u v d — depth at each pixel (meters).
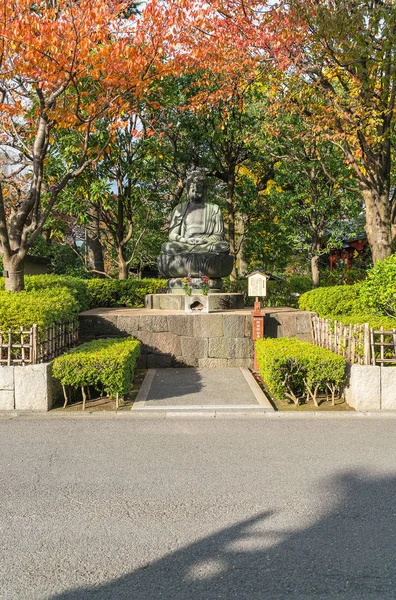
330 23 9.06
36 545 3.18
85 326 9.65
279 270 21.45
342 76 11.38
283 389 6.81
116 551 3.10
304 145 14.27
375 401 6.54
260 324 9.00
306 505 3.72
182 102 15.26
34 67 7.70
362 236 19.25
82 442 5.23
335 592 2.67
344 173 14.88
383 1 9.69
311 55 10.40
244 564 2.95
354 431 5.62
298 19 9.54
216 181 19.88
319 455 4.80
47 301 7.71
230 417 6.25
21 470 4.44
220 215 12.23
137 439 5.33
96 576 2.84
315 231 16.55
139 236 18.34
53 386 6.79
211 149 16.69
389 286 8.58
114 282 14.35
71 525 3.44
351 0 8.95
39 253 18.84
